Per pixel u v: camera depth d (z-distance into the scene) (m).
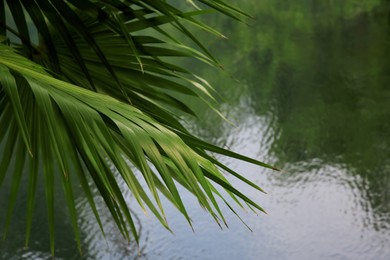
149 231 28.48
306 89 40.41
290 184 31.91
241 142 35.78
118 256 27.14
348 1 55.78
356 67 41.81
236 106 39.44
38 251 27.19
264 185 32.03
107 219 28.69
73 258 27.05
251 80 42.78
